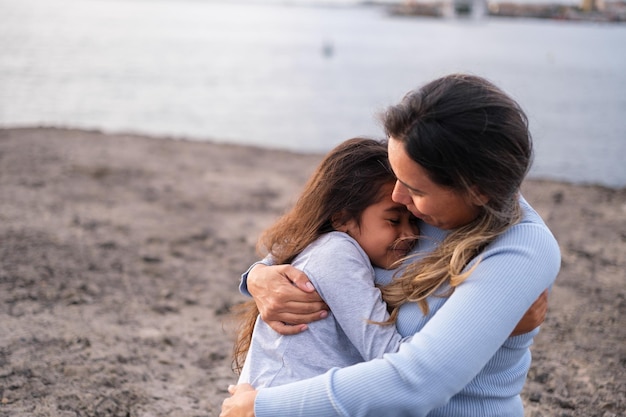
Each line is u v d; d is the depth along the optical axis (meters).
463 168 1.72
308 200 2.14
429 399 1.69
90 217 7.20
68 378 3.72
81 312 4.73
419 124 1.73
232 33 105.56
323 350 1.99
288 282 2.04
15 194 7.82
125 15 165.88
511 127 1.73
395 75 41.47
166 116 22.23
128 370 3.94
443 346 1.69
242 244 6.79
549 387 3.87
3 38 56.91
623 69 48.94
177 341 4.49
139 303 5.08
